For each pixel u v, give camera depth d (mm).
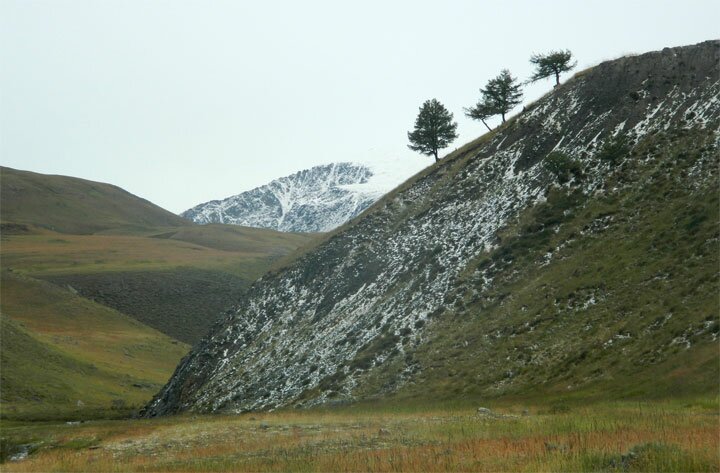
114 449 44344
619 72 86688
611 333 55062
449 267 78062
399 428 40562
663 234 62469
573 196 75562
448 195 90625
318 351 79188
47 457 43625
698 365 45625
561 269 67125
